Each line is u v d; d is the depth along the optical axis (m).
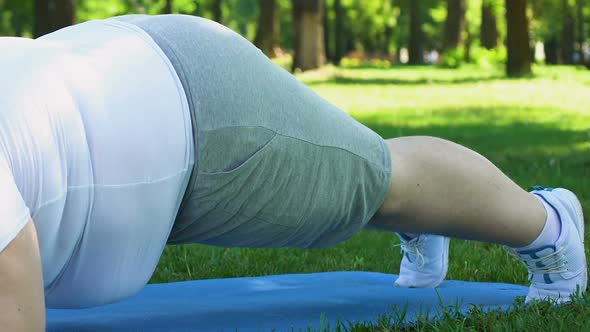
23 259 2.29
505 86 25.50
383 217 3.24
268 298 3.82
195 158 2.75
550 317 3.31
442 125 15.27
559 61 60.62
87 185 2.56
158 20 2.91
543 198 3.55
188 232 2.96
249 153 2.82
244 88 2.84
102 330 3.22
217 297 3.89
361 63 58.88
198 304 3.68
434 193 3.21
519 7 30.47
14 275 2.26
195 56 2.81
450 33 44.78
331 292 3.96
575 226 3.58
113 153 2.59
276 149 2.88
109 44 2.75
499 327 3.17
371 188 3.12
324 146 2.99
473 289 4.07
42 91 2.51
